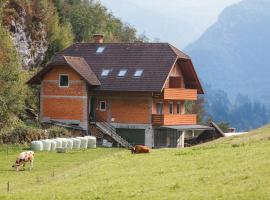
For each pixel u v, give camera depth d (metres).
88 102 77.50
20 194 29.56
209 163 34.19
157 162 37.28
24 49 92.88
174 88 78.75
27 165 47.09
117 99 77.81
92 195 27.52
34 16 96.75
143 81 75.44
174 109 83.31
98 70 79.19
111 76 77.69
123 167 36.62
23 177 39.81
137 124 76.81
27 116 79.50
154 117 76.19
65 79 78.19
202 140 84.19
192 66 81.81
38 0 98.38
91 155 56.91
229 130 104.38
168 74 75.56
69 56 78.50
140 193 27.06
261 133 49.47
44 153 57.47
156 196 26.08
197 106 131.75
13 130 63.59
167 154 41.66
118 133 77.88
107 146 72.88
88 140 68.12
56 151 60.09
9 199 28.34
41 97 79.38
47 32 99.88
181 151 42.75
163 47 79.38
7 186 34.66
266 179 27.12
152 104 76.62
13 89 65.25
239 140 46.72
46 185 32.75
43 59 99.38
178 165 34.78
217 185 27.22
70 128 75.38
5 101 63.69
